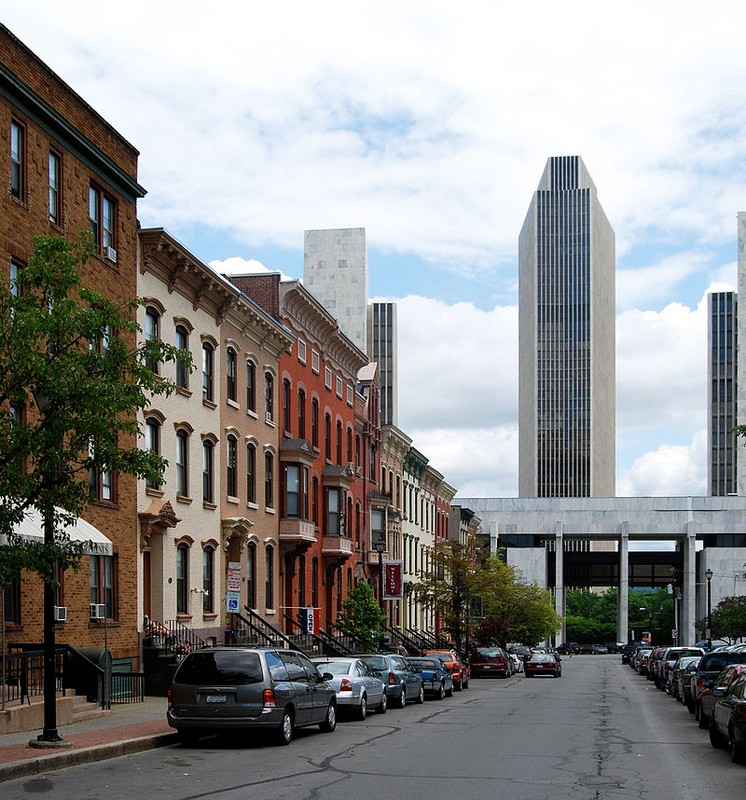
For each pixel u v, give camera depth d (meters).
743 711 18.59
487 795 14.71
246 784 15.34
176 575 33.38
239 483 39.34
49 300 17.78
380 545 50.34
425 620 76.75
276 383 43.94
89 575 27.92
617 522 127.75
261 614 41.44
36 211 25.70
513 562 129.75
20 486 16.16
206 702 19.86
